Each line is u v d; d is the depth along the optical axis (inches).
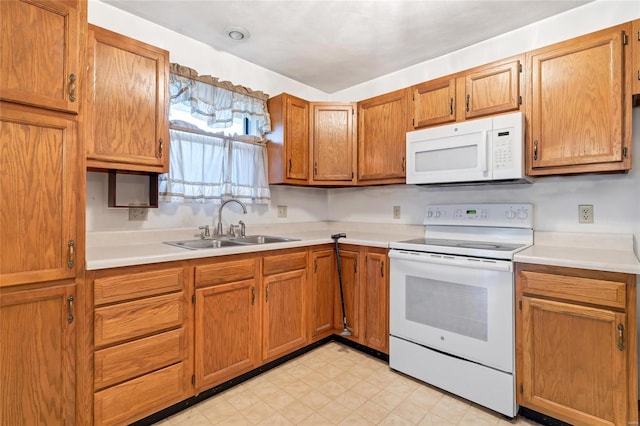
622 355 56.2
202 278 71.3
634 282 55.7
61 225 55.0
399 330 85.0
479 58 94.8
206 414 68.6
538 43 84.4
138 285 62.1
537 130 74.4
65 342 54.9
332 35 90.5
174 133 86.4
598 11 75.9
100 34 66.1
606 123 66.4
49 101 54.0
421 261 80.6
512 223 86.7
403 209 113.1
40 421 52.9
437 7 77.7
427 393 76.5
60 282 54.8
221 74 98.6
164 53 76.1
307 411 69.8
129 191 81.0
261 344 83.4
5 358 50.1
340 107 111.2
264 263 84.0
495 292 68.9
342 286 101.0
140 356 62.4
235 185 100.9
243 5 77.2
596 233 76.5
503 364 67.7
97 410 57.4
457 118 87.0
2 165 50.0
